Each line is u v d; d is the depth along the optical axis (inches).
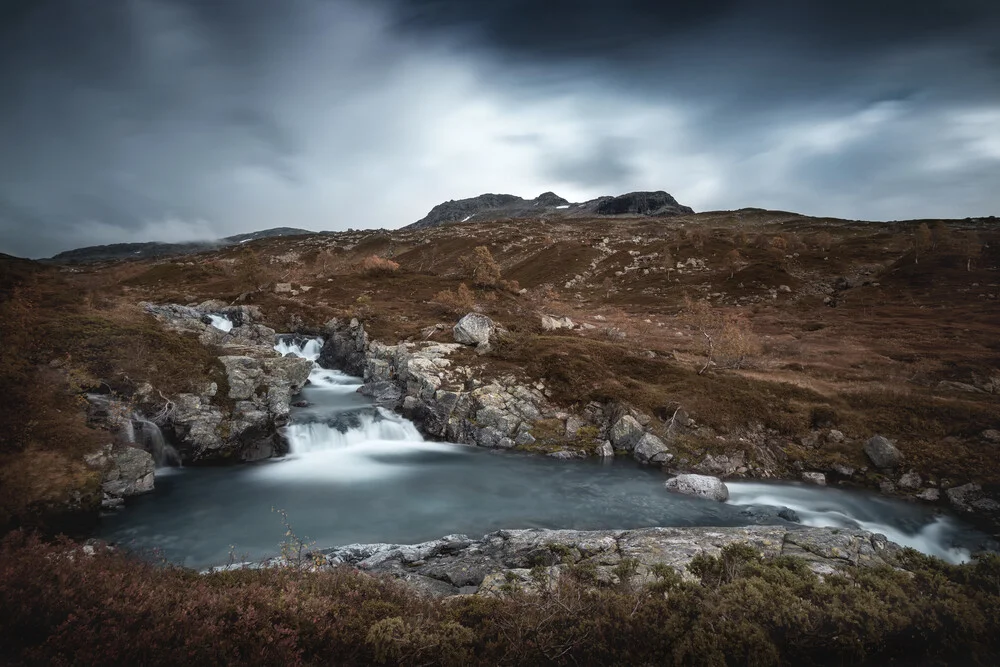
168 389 1009.5
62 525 695.7
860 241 5275.6
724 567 415.5
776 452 1181.1
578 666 288.5
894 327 2561.5
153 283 3535.9
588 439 1251.2
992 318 2541.8
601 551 586.6
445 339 1866.4
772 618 309.6
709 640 289.0
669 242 5728.3
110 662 242.2
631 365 1583.4
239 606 302.2
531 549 601.3
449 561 600.7
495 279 3422.7
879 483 1055.0
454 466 1112.2
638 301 4028.1
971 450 1080.8
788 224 7445.9
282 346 2235.5
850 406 1323.8
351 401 1537.9
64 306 1131.3
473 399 1343.5
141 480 847.1
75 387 871.1
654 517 855.7
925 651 303.4
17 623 251.1
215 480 947.3
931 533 866.1
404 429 1337.4
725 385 1419.8
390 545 668.7
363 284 3280.0
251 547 694.5
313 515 824.9
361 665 283.9
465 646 311.3
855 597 339.6
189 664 253.8
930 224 6053.2
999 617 316.8
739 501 960.3
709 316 2284.7
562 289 4576.8
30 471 705.6
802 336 2513.5
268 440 1113.4
